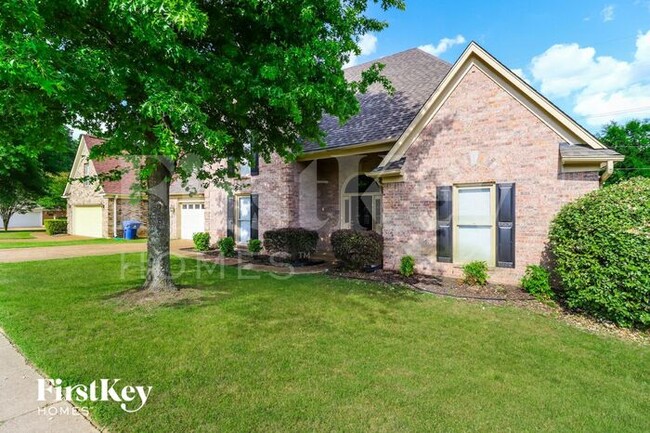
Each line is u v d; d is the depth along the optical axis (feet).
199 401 9.71
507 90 23.75
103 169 69.67
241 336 14.67
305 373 11.44
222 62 14.92
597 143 20.97
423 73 39.47
